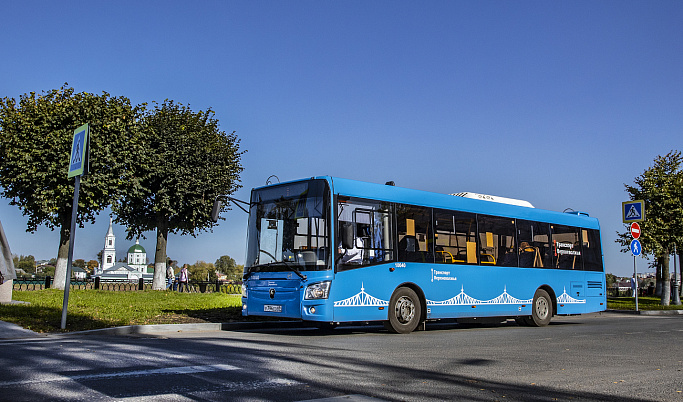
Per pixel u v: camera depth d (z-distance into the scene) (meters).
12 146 25.06
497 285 14.76
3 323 11.01
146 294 24.06
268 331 12.82
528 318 15.84
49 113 25.56
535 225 16.25
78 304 16.39
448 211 13.93
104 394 4.87
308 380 5.80
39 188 24.55
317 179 11.73
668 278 29.58
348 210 11.74
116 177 27.00
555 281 16.48
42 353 7.18
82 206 25.56
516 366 7.24
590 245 17.97
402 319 12.51
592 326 15.55
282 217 12.09
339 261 11.38
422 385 5.77
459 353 8.43
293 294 11.45
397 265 12.48
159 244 31.73
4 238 14.91
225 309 16.31
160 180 30.34
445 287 13.46
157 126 30.70
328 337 11.10
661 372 7.00
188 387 5.25
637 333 12.70
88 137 11.27
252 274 12.34
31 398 4.66
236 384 5.45
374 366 6.93
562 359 7.98
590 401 5.29
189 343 8.79
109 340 9.10
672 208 29.72
